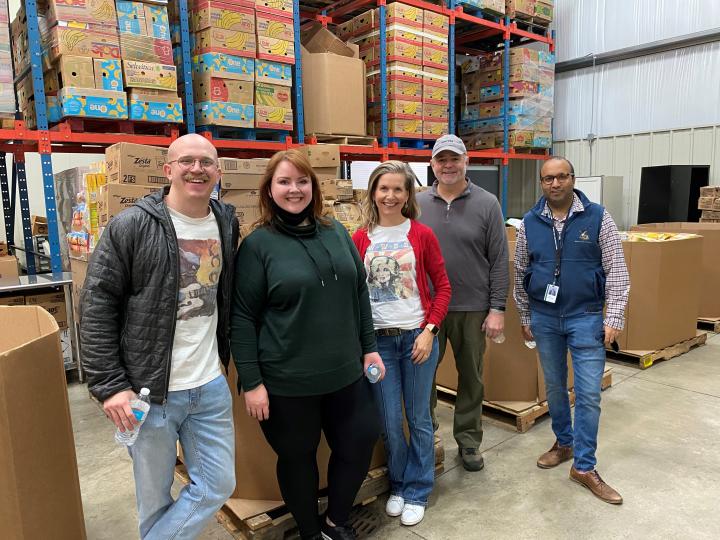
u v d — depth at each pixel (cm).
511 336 332
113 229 146
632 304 434
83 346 144
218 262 164
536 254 252
